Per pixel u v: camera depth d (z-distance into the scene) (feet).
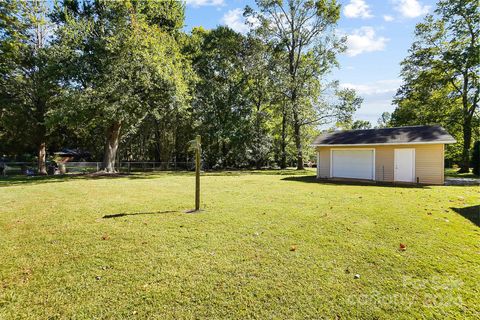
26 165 78.28
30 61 62.80
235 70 88.48
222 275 10.94
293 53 79.61
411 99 77.25
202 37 89.56
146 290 9.86
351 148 52.49
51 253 13.23
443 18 65.00
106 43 52.54
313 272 11.18
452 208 22.99
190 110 84.02
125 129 69.31
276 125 92.02
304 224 17.99
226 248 13.78
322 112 75.97
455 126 67.87
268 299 9.29
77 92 52.31
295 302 9.12
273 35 79.25
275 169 88.53
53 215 20.85
